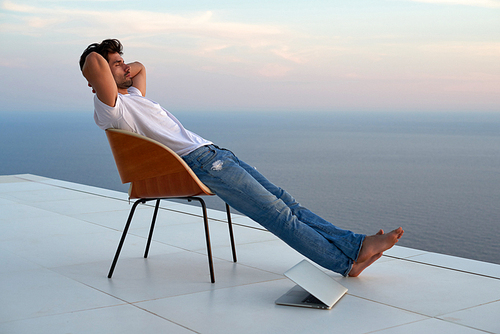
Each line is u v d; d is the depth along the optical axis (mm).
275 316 1414
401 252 2246
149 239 2139
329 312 1448
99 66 1665
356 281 1791
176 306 1504
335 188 58125
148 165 1745
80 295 1614
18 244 2404
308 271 1616
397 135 93938
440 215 44375
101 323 1355
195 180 1708
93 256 2170
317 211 49344
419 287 1708
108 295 1615
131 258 2141
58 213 3297
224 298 1585
